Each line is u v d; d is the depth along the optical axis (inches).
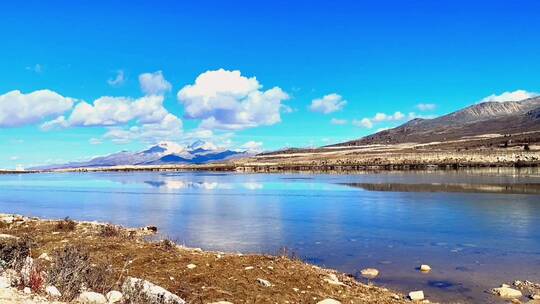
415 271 722.2
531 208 1425.9
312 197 1929.1
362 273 708.0
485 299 579.8
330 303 482.6
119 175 5216.5
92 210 1617.9
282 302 480.7
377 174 3720.5
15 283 403.9
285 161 6963.6
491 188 2091.5
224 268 581.6
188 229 1141.1
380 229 1112.2
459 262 778.2
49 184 3437.5
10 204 1897.1
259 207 1605.6
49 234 880.9
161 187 2773.1
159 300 421.1
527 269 725.9
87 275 448.1
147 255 639.1
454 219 1243.2
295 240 983.0
